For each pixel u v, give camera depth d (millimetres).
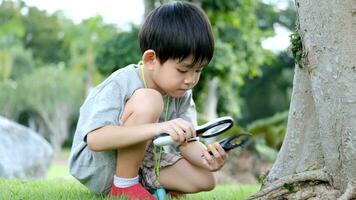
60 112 20891
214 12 8398
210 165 2158
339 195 1952
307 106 2125
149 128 2020
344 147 1868
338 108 1854
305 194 2031
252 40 9234
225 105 9969
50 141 20766
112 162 2227
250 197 2145
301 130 2143
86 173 2289
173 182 2311
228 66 8555
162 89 2232
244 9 8883
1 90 20328
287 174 2160
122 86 2189
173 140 1970
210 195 2652
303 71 2119
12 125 5590
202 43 2066
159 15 2139
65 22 20844
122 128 2062
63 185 2975
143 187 2242
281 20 20047
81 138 2287
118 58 7945
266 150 6887
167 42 2068
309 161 2115
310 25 1914
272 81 21281
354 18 1831
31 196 2287
